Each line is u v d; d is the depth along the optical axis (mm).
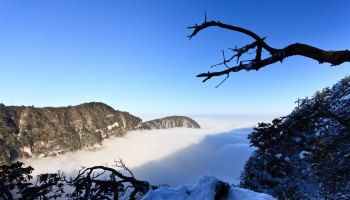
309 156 6195
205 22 3576
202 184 8195
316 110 5969
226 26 3547
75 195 12250
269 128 6336
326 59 3424
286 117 6262
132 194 11789
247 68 3498
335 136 5840
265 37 3473
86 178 12203
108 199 12055
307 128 6004
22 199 13508
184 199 7887
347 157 6680
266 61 3471
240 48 3537
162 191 8125
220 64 3561
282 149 6289
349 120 5488
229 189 8602
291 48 3436
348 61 3398
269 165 6805
